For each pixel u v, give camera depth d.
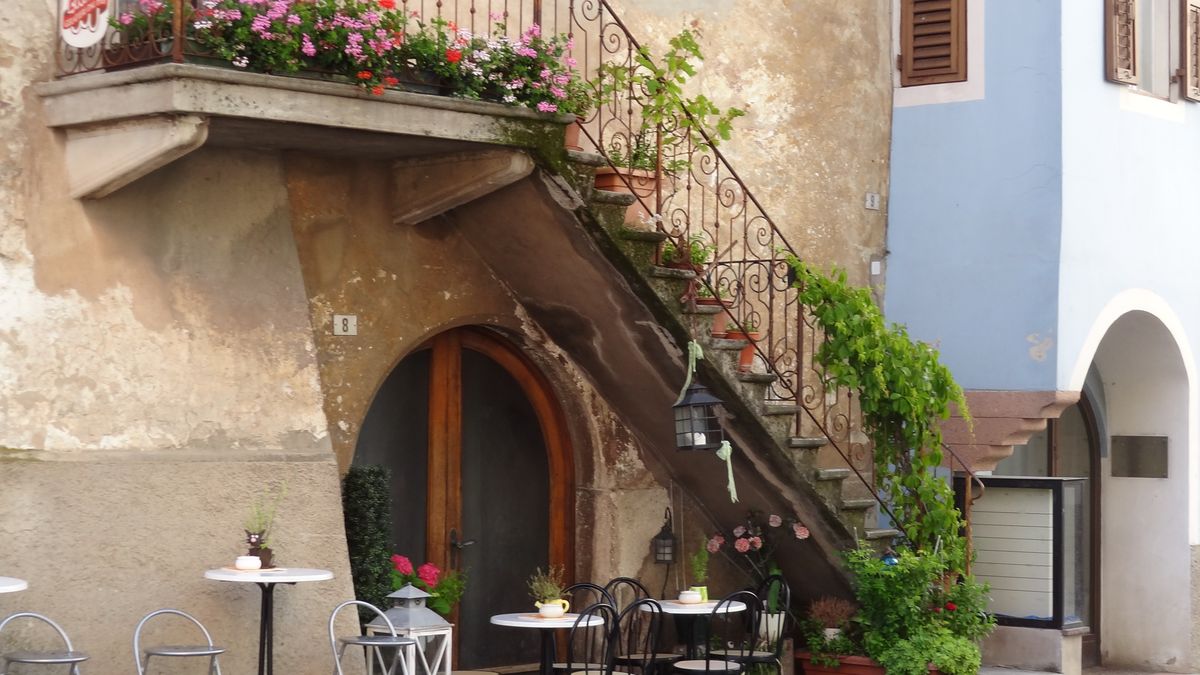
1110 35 11.38
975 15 11.29
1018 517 10.91
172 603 7.38
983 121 11.23
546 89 8.13
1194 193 12.41
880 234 11.52
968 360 11.19
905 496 10.10
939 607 9.95
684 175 10.20
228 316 7.88
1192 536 12.59
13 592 6.84
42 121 7.35
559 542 9.90
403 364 9.23
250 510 7.71
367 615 8.30
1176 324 12.22
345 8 7.44
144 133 7.09
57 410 7.23
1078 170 11.06
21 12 7.31
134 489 7.36
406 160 8.62
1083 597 12.13
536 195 8.34
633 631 9.85
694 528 10.31
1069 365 10.97
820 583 10.26
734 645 10.29
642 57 8.96
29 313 7.20
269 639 7.32
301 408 8.07
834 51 11.25
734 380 8.98
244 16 7.10
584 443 9.89
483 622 9.55
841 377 9.60
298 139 7.80
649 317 8.76
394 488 9.17
